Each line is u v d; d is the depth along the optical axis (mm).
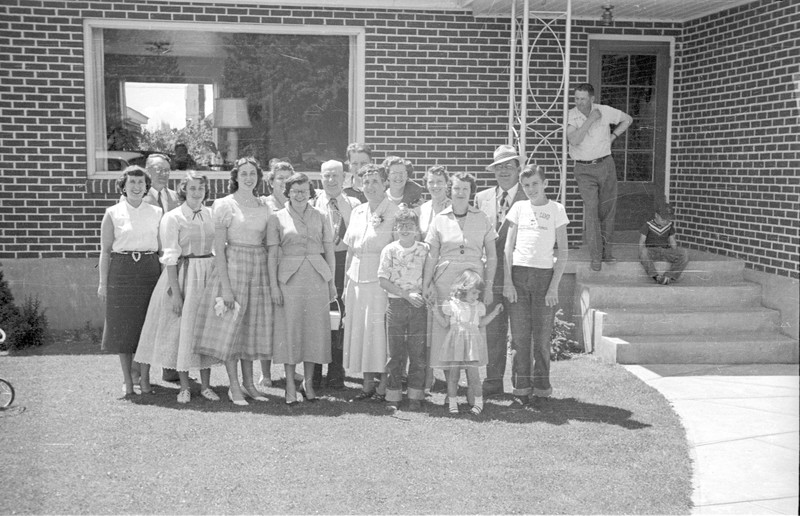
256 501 3791
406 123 6191
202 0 5773
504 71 6281
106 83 5648
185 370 4781
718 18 7207
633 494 3990
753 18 6891
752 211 6863
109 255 4840
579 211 6957
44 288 5270
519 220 5105
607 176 6684
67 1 5512
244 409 4754
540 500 3877
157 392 4957
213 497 3771
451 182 4812
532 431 4586
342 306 5137
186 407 4738
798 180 6434
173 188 5699
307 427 4500
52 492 3740
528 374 5066
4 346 5020
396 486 3951
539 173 5062
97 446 4188
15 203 5398
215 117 5898
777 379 5730
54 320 5250
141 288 4855
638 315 6266
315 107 6086
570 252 6797
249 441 4332
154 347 4816
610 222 6727
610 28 7359
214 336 4777
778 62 6664
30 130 5465
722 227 7184
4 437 4238
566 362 6145
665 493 4023
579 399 5234
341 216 5125
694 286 6629
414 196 5000
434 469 4184
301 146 6082
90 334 5211
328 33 6035
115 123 5680
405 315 4762
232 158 5938
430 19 6152
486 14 6234
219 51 5891
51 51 5500
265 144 6016
